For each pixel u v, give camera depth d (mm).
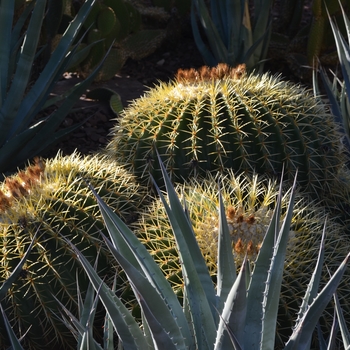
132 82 5750
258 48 5312
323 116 2906
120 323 1465
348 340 1653
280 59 6008
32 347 2332
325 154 2801
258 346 1532
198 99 2713
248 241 2146
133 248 1545
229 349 1379
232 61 5246
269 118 2688
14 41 4098
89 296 1881
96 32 5301
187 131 2684
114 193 2539
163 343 1380
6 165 3648
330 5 5371
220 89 2744
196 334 1582
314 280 1579
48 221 2291
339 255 2273
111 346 1713
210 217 2197
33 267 2232
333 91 4016
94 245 2322
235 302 1336
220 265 1547
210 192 2438
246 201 2395
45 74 3711
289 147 2682
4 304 2242
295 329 1476
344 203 2896
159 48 6359
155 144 2736
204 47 5543
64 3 5402
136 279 1430
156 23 6461
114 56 5578
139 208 2658
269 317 1452
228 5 5195
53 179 2451
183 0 6281
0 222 2289
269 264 1539
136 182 2840
